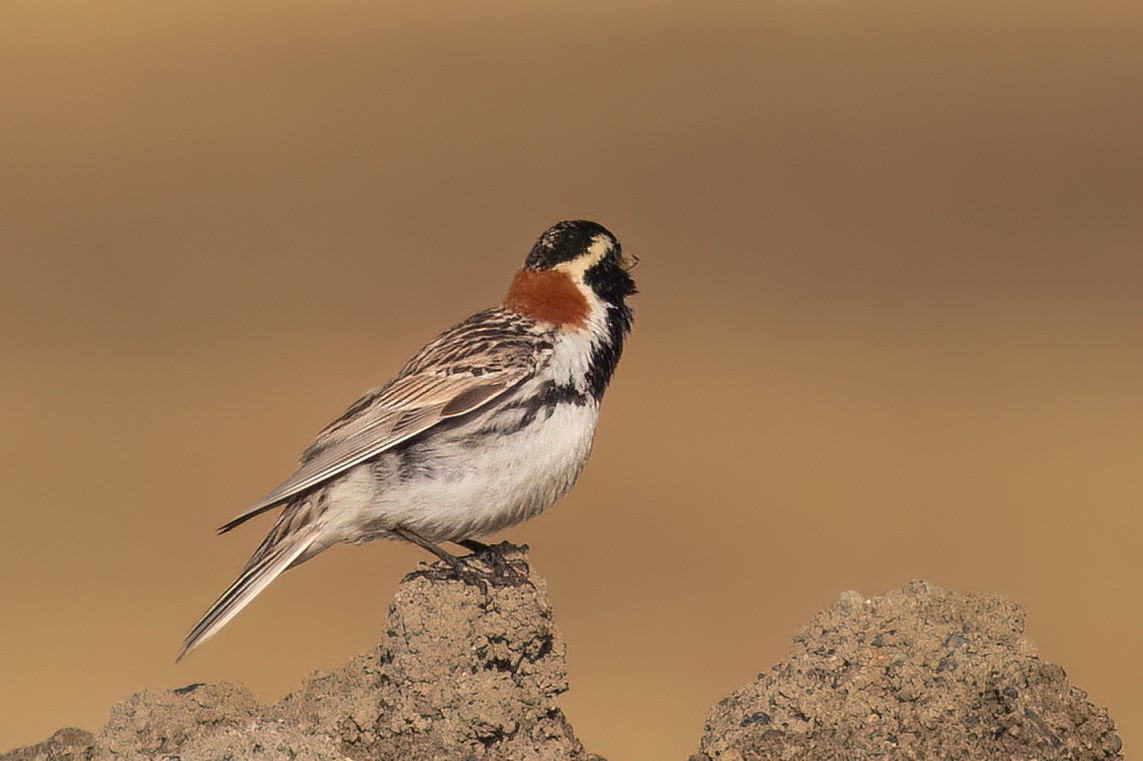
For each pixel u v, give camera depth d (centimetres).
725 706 560
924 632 558
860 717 545
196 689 577
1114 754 556
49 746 565
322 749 532
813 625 570
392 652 576
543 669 577
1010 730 546
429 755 566
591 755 581
